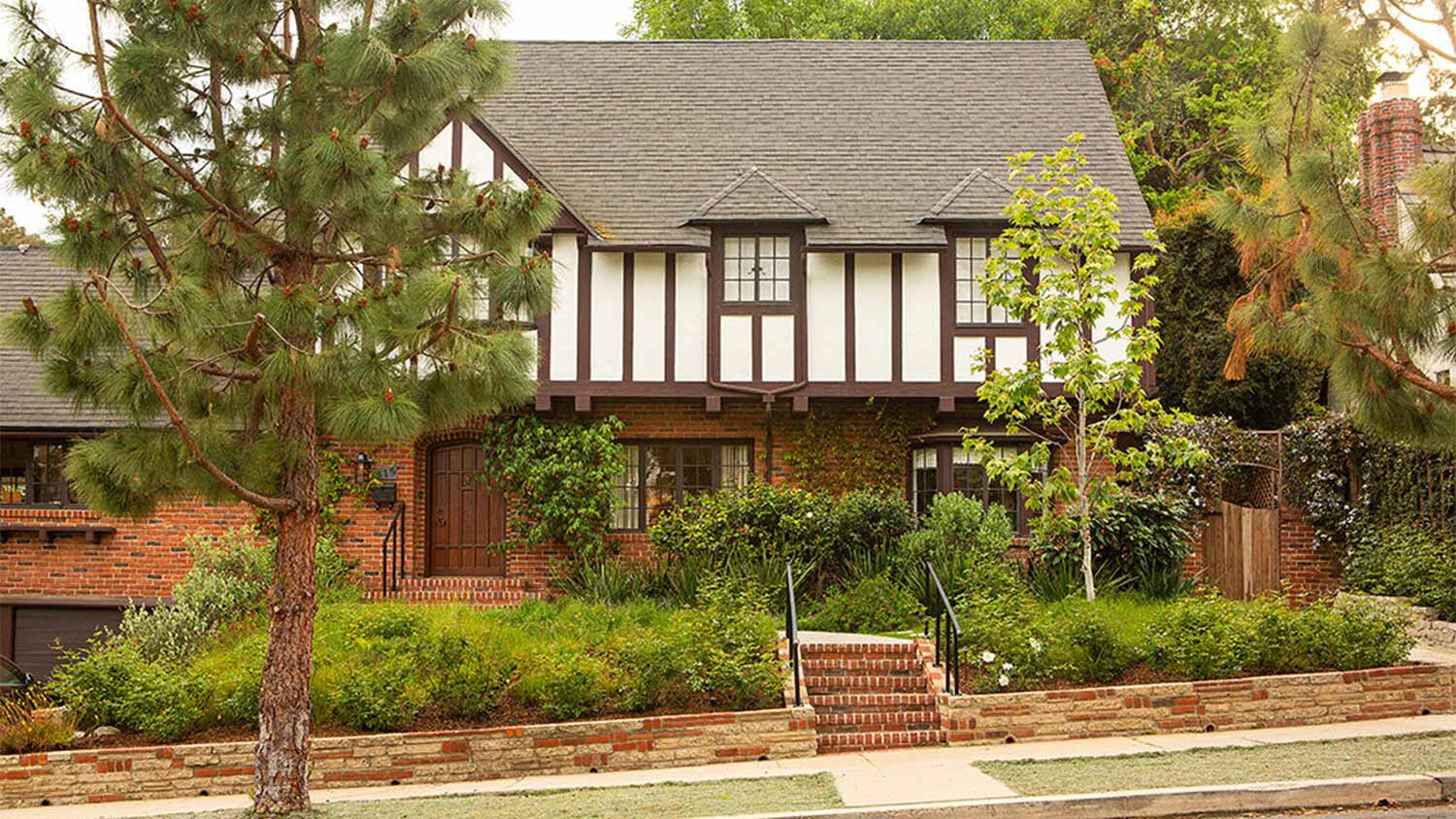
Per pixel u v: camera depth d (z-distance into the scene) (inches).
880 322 717.3
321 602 628.7
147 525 721.6
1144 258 530.9
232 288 357.4
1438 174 410.0
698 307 717.3
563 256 716.0
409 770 414.3
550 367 709.3
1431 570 589.0
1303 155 424.8
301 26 349.7
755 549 667.4
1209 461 712.4
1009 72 847.7
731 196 720.3
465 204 367.9
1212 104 1176.8
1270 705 436.1
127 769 411.8
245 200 350.0
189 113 345.7
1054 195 581.3
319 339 324.5
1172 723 431.5
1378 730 410.0
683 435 738.8
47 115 311.4
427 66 329.4
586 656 457.7
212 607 541.3
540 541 709.9
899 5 1182.9
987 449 542.0
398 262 344.2
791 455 733.9
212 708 438.3
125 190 323.0
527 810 347.3
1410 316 408.5
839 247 708.7
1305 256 434.9
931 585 588.7
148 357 320.8
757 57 858.1
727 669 441.4
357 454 719.7
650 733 421.1
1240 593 717.3
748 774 388.2
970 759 392.2
